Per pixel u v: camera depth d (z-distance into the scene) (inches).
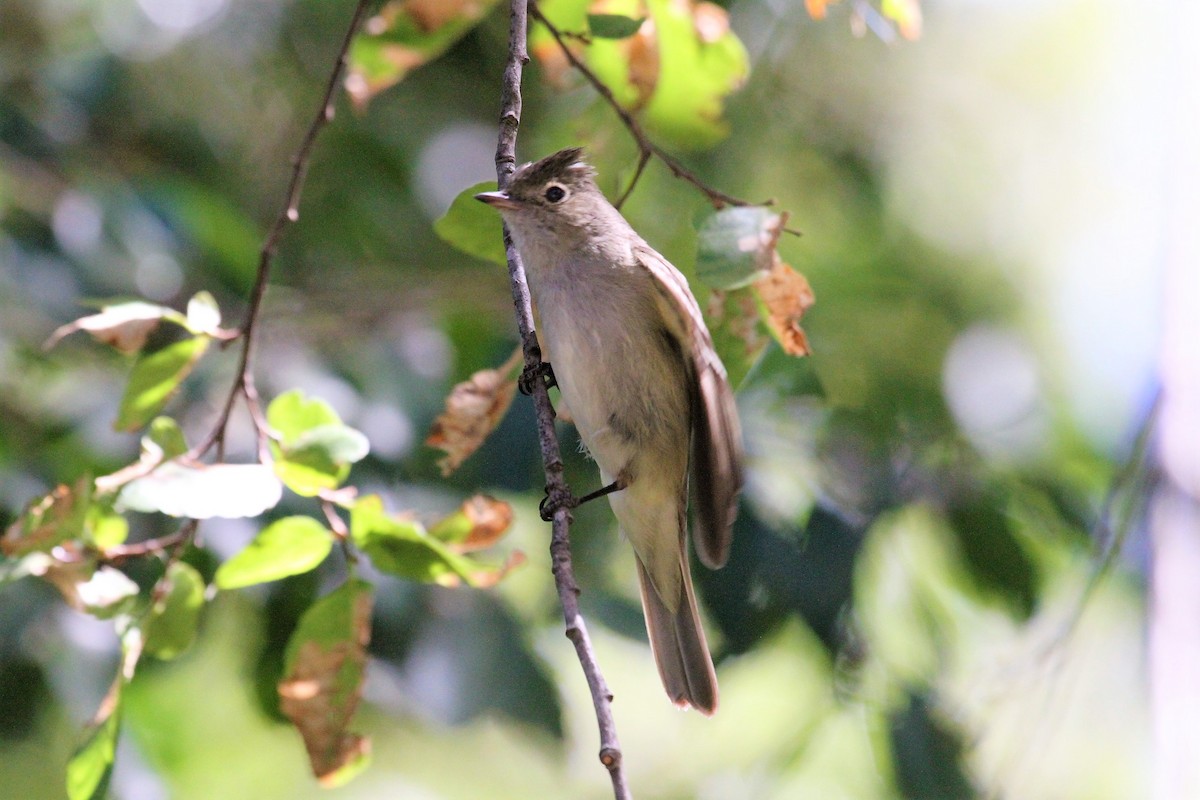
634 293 314.7
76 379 405.4
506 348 396.5
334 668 271.1
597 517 403.9
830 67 490.0
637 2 319.3
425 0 318.7
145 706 393.4
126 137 470.0
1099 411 536.4
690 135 343.0
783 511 377.7
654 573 330.0
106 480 246.5
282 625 365.1
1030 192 578.9
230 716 500.7
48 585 358.0
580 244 315.9
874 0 303.3
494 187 305.7
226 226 418.6
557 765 409.4
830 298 475.2
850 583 362.6
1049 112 594.6
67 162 436.5
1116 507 416.2
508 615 374.6
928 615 402.6
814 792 489.7
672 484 323.6
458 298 440.1
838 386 437.4
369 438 371.9
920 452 409.4
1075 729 495.8
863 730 436.8
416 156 484.7
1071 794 496.1
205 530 343.9
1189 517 377.1
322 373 389.4
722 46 323.6
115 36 483.2
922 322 496.1
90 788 249.1
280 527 258.2
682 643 325.7
